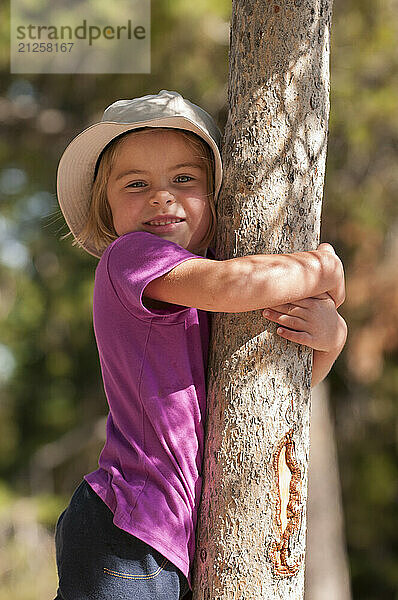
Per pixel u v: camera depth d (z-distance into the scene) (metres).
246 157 2.77
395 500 13.12
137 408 2.79
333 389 12.86
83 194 3.18
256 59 2.77
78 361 13.45
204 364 2.86
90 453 13.45
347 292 10.55
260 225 2.74
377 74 9.38
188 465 2.75
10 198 11.74
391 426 12.42
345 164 10.27
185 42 8.94
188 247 2.95
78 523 2.81
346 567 11.18
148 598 2.67
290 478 2.70
